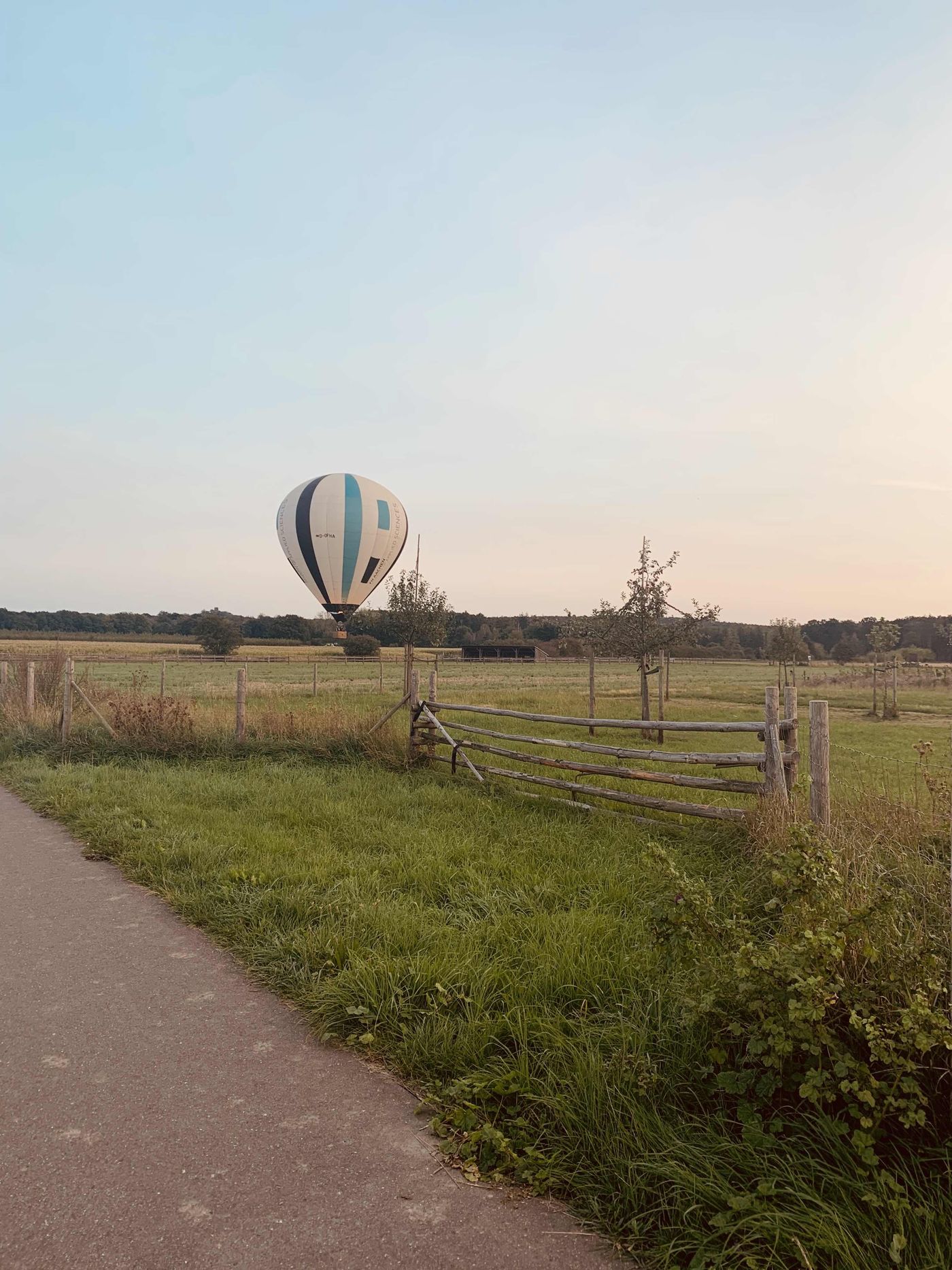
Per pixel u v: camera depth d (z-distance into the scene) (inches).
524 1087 118.2
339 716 504.1
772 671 2502.5
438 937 171.9
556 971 152.9
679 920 124.5
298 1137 110.5
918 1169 94.1
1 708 605.0
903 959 110.7
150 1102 118.5
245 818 297.1
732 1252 85.5
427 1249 89.8
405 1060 128.7
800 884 122.3
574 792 320.2
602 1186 99.0
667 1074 118.1
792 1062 105.7
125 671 1962.4
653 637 692.7
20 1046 135.1
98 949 180.5
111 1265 86.1
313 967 164.7
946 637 1653.5
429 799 336.8
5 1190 98.0
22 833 294.4
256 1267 86.3
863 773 433.1
